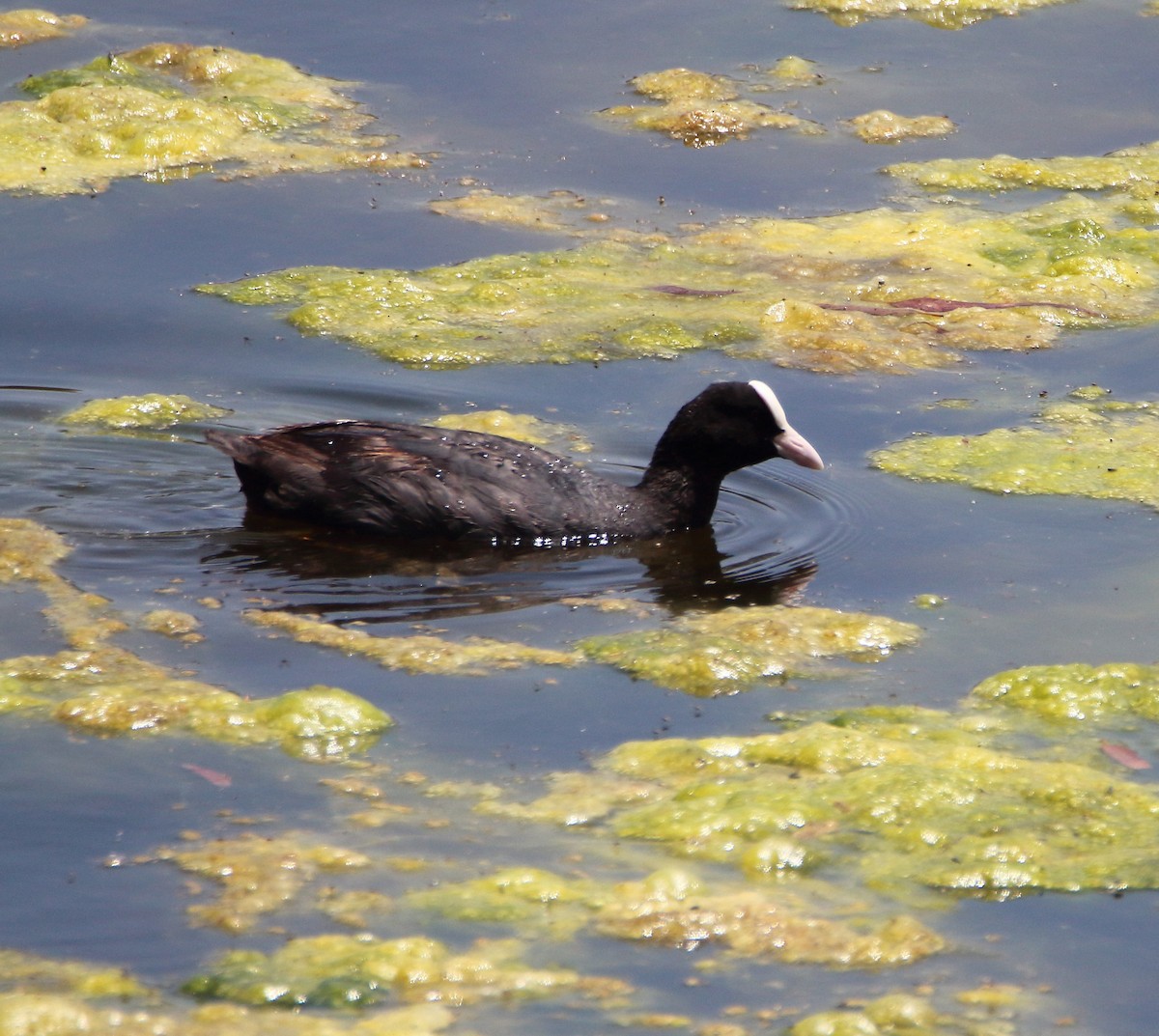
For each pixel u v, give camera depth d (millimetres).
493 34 29156
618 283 20266
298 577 13117
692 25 29797
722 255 21312
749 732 10836
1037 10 30828
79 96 24188
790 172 24047
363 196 22453
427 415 16578
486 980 8008
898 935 8516
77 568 13039
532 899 8742
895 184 23719
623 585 13281
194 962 8031
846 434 16516
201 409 16359
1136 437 16328
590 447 15953
